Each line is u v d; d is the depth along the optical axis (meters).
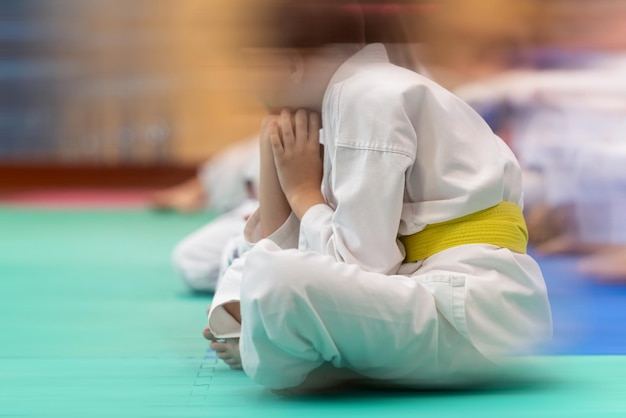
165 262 7.05
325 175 3.15
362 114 2.97
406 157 2.95
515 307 3.00
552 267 6.35
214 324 3.24
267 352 2.76
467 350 2.94
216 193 9.15
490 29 8.82
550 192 6.90
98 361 3.67
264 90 3.16
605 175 6.56
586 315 4.66
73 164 14.79
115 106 14.80
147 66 14.74
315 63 3.10
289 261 2.73
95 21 14.75
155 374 3.42
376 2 3.17
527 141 7.18
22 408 2.96
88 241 8.37
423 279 2.94
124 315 4.83
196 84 14.48
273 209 3.25
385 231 2.93
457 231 3.02
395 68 3.12
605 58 11.16
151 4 14.55
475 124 3.14
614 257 5.96
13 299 5.39
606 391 3.08
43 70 14.82
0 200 12.34
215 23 14.16
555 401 2.94
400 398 2.98
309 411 2.82
